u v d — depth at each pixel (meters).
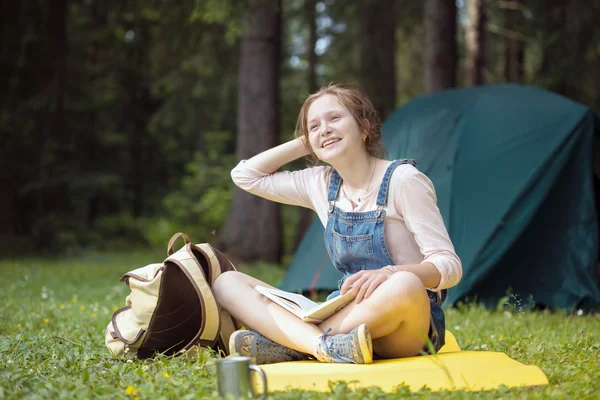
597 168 7.67
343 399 2.48
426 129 7.68
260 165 3.62
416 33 19.16
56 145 16.52
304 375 2.79
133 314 3.59
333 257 3.37
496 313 6.24
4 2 15.70
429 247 3.10
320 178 3.47
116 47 18.58
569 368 3.04
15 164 16.08
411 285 2.92
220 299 3.42
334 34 17.91
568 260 6.86
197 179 20.48
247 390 2.52
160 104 22.11
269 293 3.28
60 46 16.30
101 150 21.52
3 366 3.31
